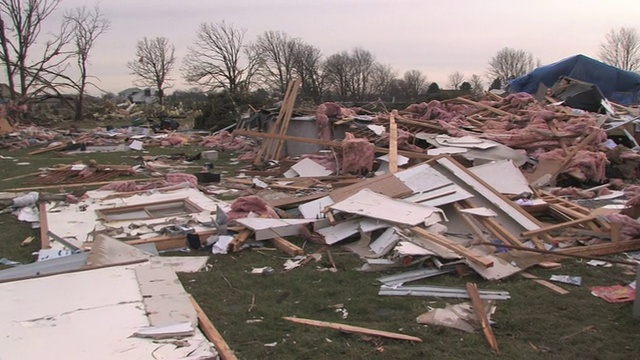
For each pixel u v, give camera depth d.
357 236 6.59
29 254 6.50
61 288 4.22
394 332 4.21
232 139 20.67
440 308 4.64
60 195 9.14
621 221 6.41
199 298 4.96
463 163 11.34
